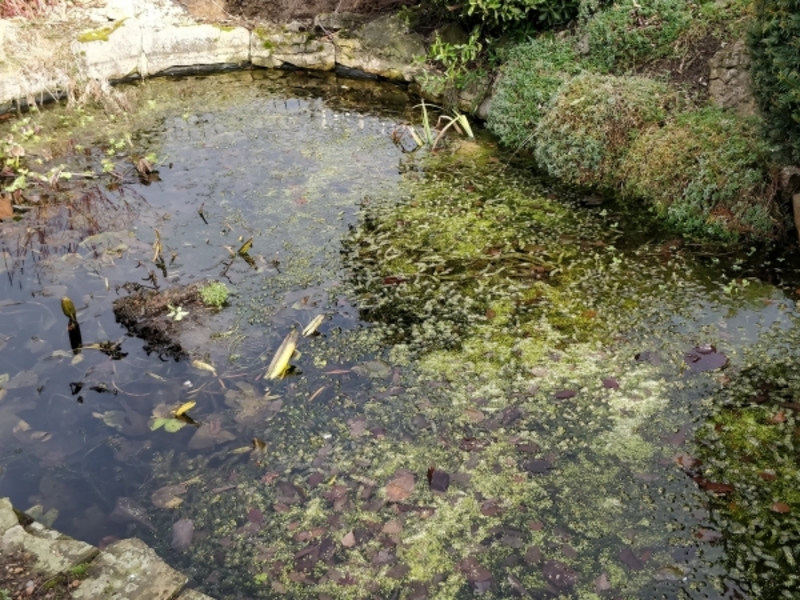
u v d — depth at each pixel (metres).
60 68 5.93
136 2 6.89
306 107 5.99
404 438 2.74
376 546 2.32
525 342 3.24
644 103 4.52
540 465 2.60
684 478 2.54
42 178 4.57
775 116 3.55
